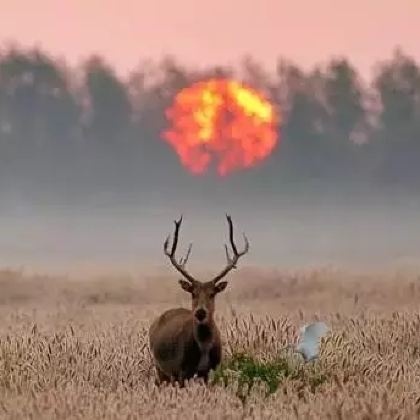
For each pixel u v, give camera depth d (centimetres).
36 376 5681
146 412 4753
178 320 6112
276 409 4778
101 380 5847
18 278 15975
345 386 5134
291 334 6644
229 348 6400
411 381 5325
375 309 10775
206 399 4966
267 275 15800
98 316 10425
